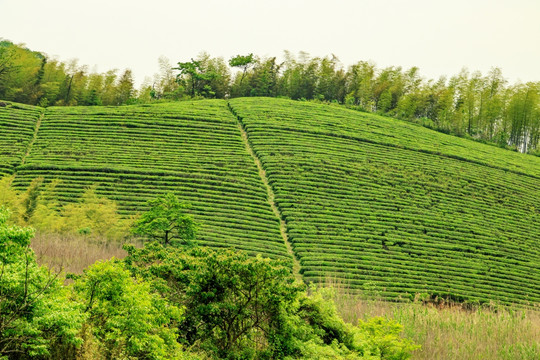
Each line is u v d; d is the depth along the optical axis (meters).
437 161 88.81
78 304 18.05
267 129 90.19
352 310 38.84
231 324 25.80
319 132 91.88
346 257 56.78
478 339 35.53
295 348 25.34
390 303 45.16
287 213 64.19
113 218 55.91
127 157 74.06
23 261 17.55
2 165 66.75
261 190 69.50
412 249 61.22
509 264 61.78
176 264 26.05
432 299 51.00
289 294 25.73
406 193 74.94
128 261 27.80
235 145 83.19
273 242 57.78
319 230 61.75
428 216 69.88
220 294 25.75
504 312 42.41
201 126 89.31
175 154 77.12
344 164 80.25
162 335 21.70
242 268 25.02
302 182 72.50
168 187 66.25
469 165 89.94
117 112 92.44
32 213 54.75
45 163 69.38
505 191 82.12
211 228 57.94
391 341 28.20
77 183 64.81
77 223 54.34
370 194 72.62
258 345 26.30
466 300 51.34
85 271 21.34
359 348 27.41
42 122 85.81
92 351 18.61
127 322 19.53
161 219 45.94
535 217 76.00
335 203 68.69
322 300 29.05
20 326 16.23
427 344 33.94
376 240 61.47
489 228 70.06
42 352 16.75
